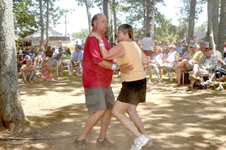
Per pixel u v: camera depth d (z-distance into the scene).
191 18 22.66
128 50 3.07
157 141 3.43
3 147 3.22
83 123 4.34
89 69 3.10
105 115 3.28
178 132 3.78
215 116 4.57
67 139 3.57
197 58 8.16
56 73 12.64
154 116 4.70
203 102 5.74
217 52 9.09
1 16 3.82
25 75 9.74
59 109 5.36
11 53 3.92
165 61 9.09
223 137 3.52
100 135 3.30
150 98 6.39
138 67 3.10
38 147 3.26
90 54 3.08
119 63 3.13
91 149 3.24
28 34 27.81
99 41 3.04
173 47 9.09
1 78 3.89
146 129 3.96
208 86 7.55
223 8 12.37
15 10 22.98
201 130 3.84
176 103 5.75
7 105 3.90
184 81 8.52
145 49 10.67
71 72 11.25
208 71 7.54
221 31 12.40
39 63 16.83
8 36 3.88
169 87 8.12
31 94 7.18
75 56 11.46
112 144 3.30
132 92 3.03
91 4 21.05
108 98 3.24
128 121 3.04
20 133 3.75
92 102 3.07
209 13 9.36
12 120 3.91
